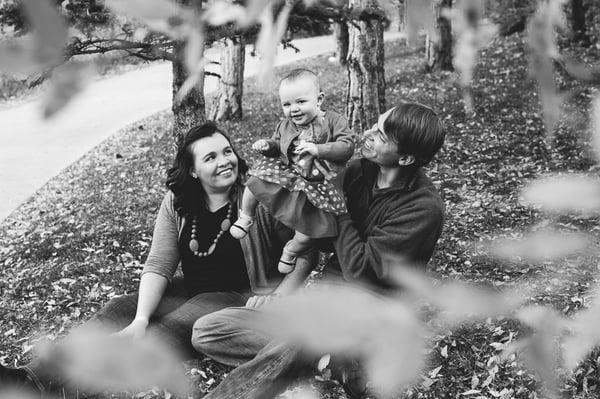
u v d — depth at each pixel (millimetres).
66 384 1784
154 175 9641
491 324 3637
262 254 2703
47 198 9391
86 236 7027
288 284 2506
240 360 2324
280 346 1428
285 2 371
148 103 15719
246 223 2621
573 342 565
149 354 559
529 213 6145
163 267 2859
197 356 2594
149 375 550
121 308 2746
